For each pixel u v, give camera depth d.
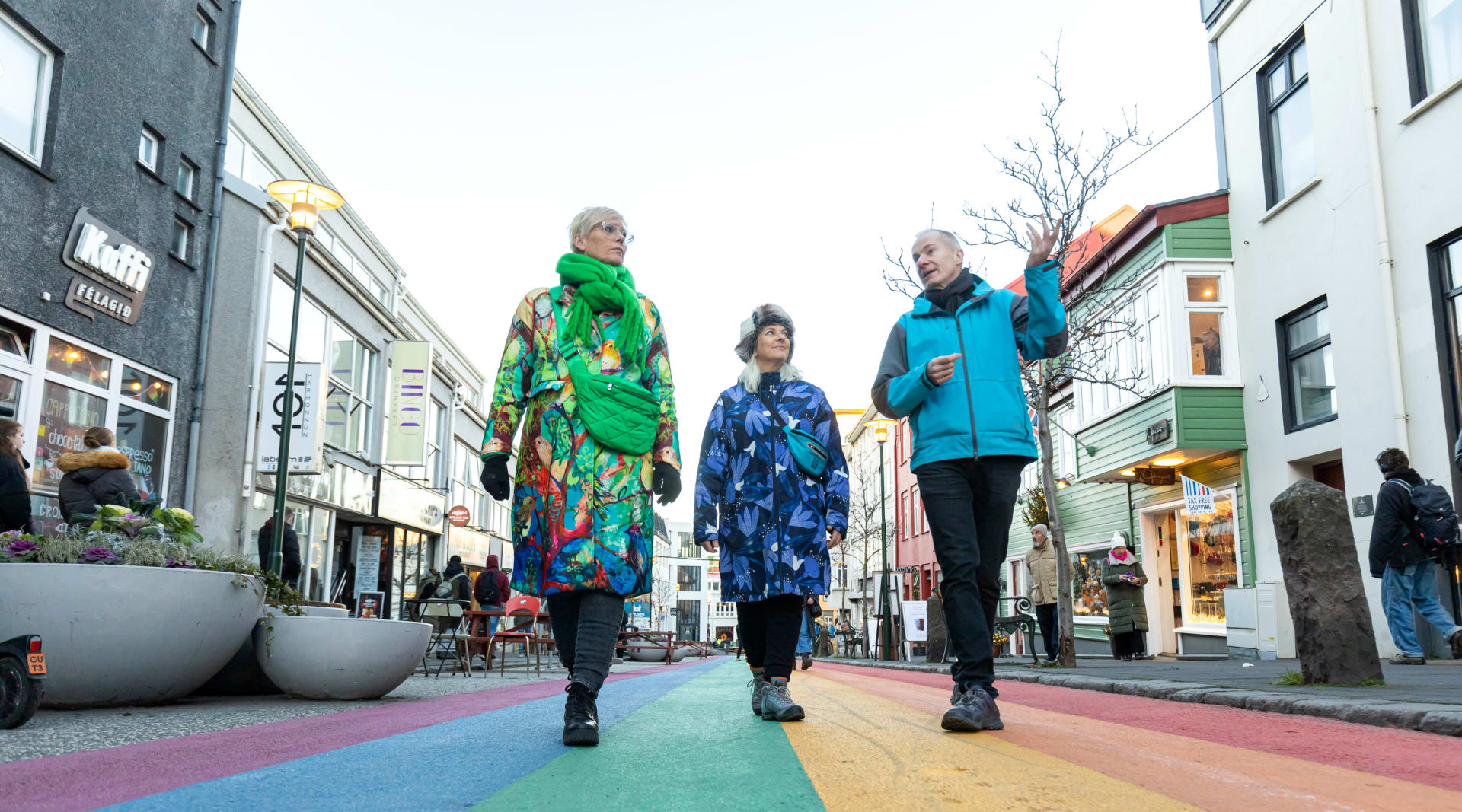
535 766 2.37
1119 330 13.23
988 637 3.30
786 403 4.02
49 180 9.66
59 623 4.26
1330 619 4.96
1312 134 12.05
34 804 1.88
